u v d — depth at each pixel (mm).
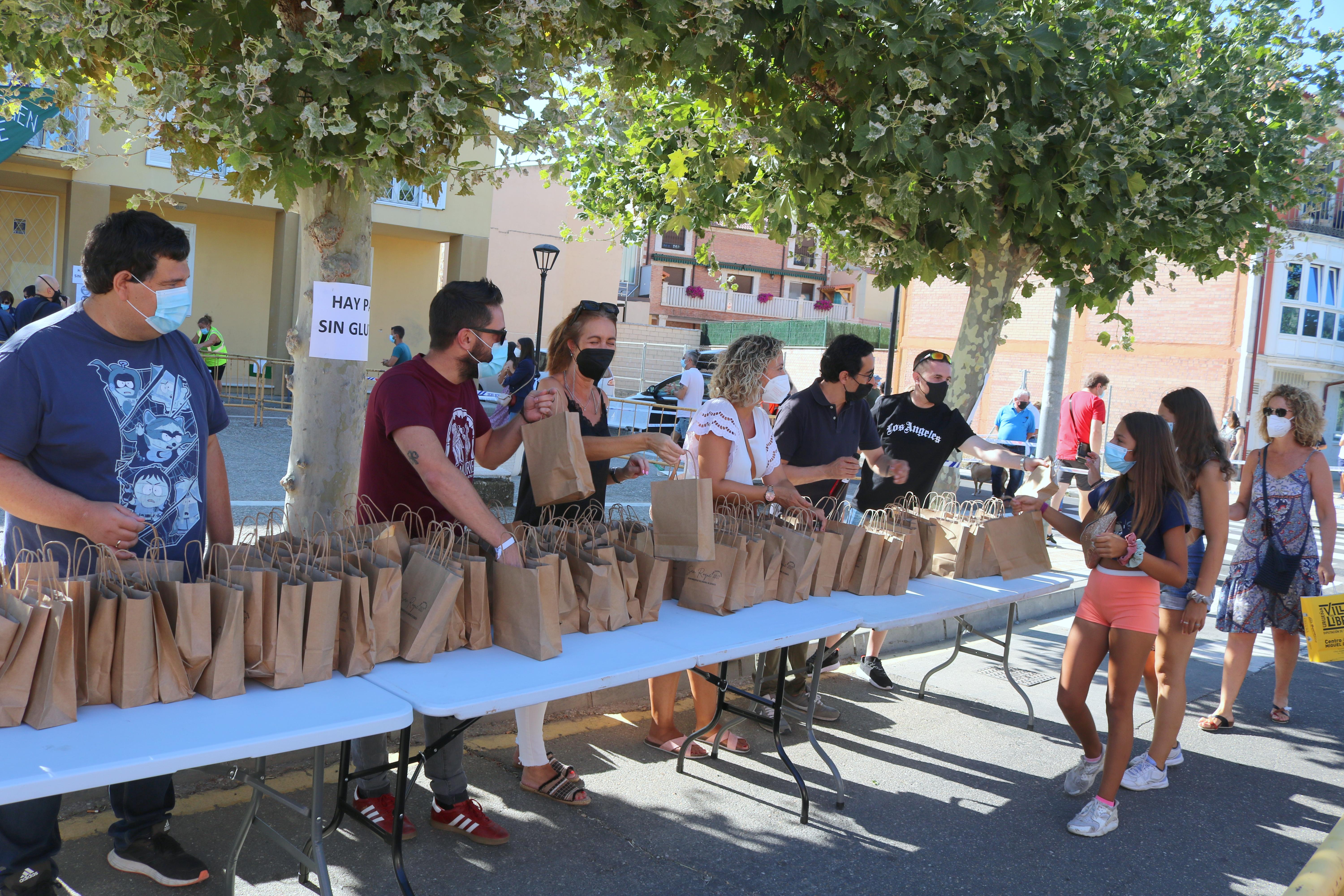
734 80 4188
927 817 3891
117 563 2271
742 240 39031
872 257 6398
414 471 3213
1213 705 5727
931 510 5172
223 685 2350
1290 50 5902
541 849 3398
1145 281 6094
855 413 4969
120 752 1991
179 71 2969
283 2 3295
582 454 3230
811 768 4324
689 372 13469
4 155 3770
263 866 3131
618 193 7223
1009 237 5809
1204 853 3760
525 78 3229
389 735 4184
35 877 2500
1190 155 5488
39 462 2490
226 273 18703
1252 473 5172
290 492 4184
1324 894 2326
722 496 4199
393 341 17672
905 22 4215
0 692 2084
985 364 6191
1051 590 4691
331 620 2537
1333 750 5012
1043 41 4395
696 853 3463
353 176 3225
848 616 3693
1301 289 22281
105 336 2525
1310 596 5121
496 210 21203
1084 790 4164
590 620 3174
